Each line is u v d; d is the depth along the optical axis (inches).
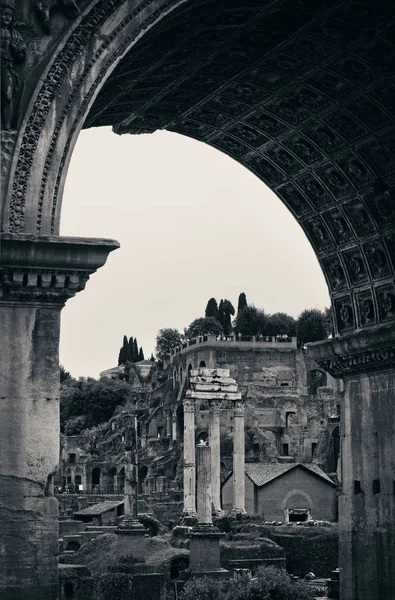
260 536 3599.9
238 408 4261.8
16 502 597.0
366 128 933.8
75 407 7519.7
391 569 983.6
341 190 1001.5
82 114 613.9
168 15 654.5
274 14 791.7
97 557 3152.1
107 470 6220.5
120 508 4493.1
